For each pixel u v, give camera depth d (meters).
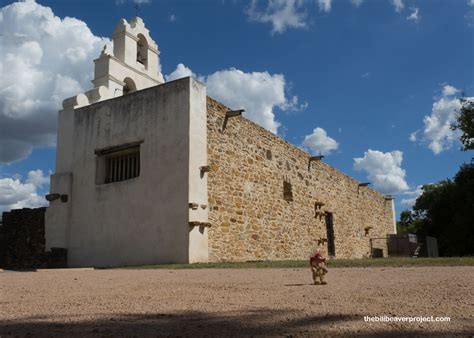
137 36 18.97
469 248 29.91
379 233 29.22
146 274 8.77
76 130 16.45
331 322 3.35
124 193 14.64
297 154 20.14
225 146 15.30
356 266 9.91
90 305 4.41
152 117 14.54
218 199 14.57
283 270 9.27
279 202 18.08
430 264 9.70
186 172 13.42
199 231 13.31
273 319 3.50
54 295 5.32
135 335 3.03
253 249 15.96
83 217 15.48
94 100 16.67
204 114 14.40
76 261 15.27
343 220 23.95
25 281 7.59
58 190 16.17
